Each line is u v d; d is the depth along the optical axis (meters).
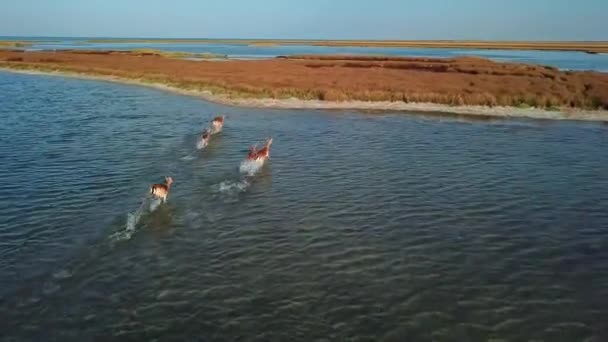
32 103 42.09
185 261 13.64
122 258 13.70
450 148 28.27
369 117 39.00
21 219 16.33
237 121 36.31
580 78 54.34
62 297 11.66
